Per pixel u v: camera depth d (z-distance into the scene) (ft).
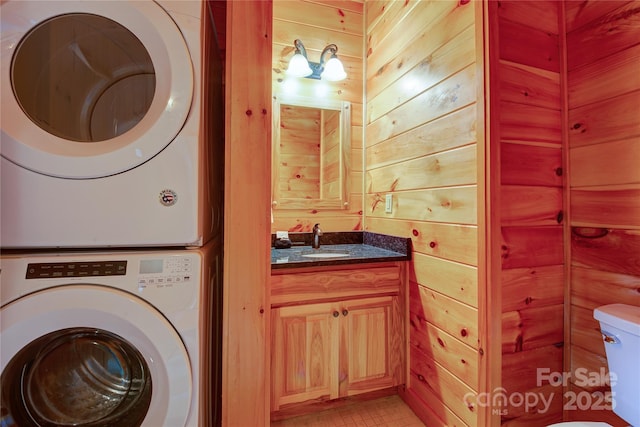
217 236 4.14
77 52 2.93
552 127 4.37
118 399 2.98
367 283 5.35
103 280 2.67
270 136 3.40
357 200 7.33
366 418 5.19
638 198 3.70
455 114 4.45
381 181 6.61
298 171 7.02
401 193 5.85
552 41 4.40
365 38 7.36
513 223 4.12
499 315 3.94
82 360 2.92
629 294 3.76
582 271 4.24
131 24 2.81
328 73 6.75
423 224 5.18
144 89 3.11
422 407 5.10
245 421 3.30
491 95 3.91
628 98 3.79
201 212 3.02
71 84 2.94
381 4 6.70
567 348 4.38
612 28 3.93
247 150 3.31
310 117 7.08
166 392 2.76
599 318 3.52
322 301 5.09
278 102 6.77
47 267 2.60
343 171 7.22
